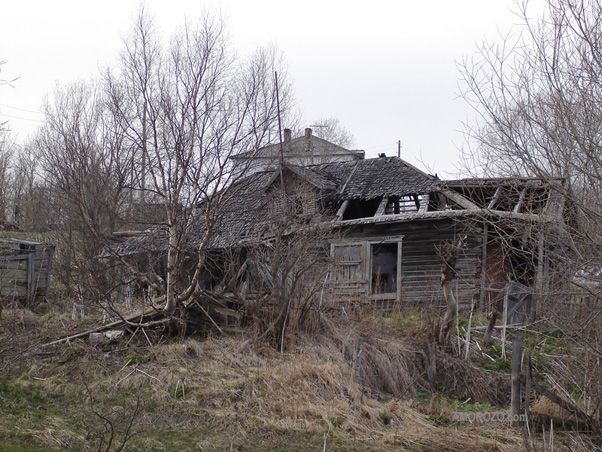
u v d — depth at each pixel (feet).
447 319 42.93
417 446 28.94
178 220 41.37
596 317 29.45
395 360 39.93
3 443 25.48
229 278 47.06
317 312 42.55
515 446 28.91
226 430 29.89
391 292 63.46
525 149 28.48
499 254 55.36
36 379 34.76
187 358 37.96
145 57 41.42
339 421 31.22
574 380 34.19
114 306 46.98
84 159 44.47
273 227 43.55
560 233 29.53
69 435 26.73
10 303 50.44
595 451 28.40
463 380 40.27
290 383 34.32
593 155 27.73
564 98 29.01
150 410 31.58
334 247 64.23
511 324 47.19
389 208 73.20
